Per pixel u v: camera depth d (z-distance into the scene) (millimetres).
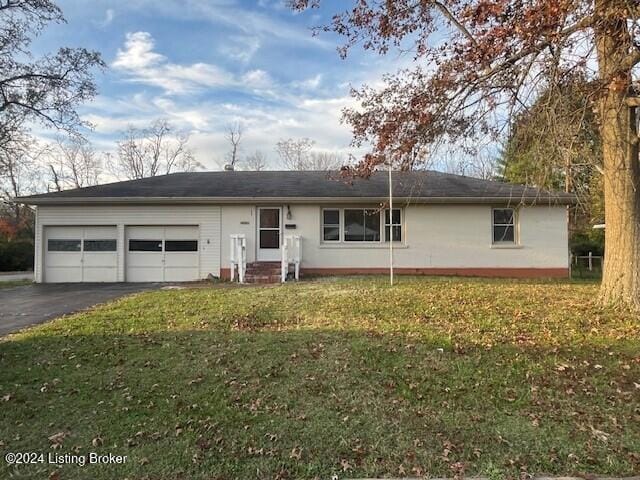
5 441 3715
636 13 4926
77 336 6844
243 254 15367
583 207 9125
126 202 16719
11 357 5891
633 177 8039
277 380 4926
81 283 16516
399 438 3709
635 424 3936
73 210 16984
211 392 4645
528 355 5570
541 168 7941
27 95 22156
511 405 4328
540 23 5027
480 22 5645
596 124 7699
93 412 4238
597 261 24297
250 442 3658
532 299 9156
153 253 17062
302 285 12703
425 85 8188
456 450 3516
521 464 3307
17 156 23750
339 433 3799
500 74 6703
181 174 20953
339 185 18203
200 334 6785
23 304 10938
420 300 9227
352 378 4957
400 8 7965
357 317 7703
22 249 32062
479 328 6773
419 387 4727
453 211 17266
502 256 17203
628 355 5555
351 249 17188
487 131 8070
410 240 17203
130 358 5723
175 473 3232
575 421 3998
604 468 3252
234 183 18812
